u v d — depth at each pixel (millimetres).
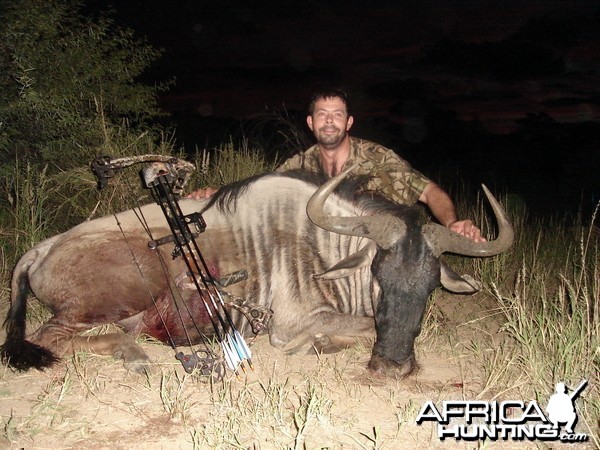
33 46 3688
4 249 3102
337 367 2285
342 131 2570
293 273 2396
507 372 2189
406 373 2191
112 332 2441
